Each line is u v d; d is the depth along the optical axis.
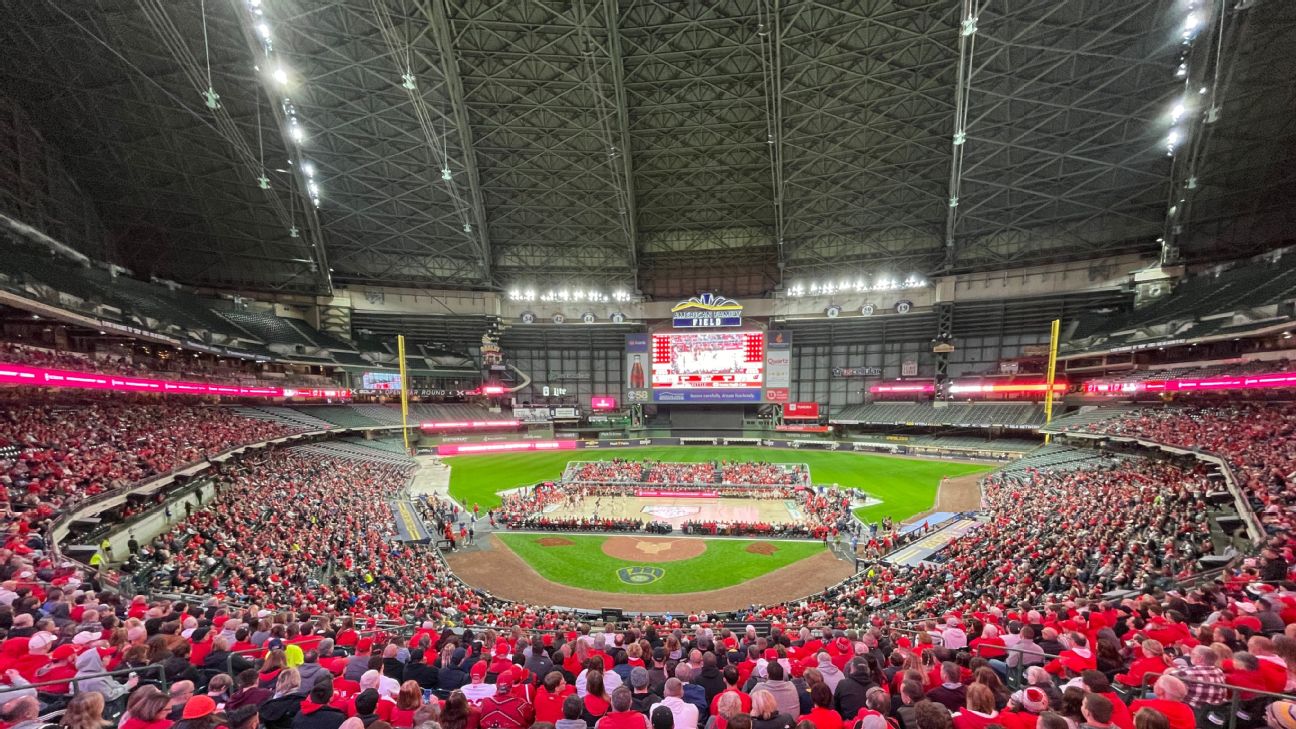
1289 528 17.19
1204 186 47.25
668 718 5.72
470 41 47.44
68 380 27.88
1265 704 6.46
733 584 28.45
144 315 40.38
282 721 6.29
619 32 47.09
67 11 37.88
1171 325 46.53
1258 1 33.59
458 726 6.04
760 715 6.08
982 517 35.62
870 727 5.43
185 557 21.61
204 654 9.30
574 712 6.53
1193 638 9.36
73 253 47.78
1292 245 47.75
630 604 26.09
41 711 7.17
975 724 5.96
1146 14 39.59
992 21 42.22
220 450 35.72
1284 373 32.44
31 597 10.56
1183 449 32.69
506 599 26.56
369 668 8.95
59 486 22.81
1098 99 46.16
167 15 38.94
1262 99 39.03
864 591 23.89
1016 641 9.84
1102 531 23.09
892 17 44.25
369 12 43.44
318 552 25.97
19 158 43.16
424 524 37.59
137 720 5.59
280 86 46.84
